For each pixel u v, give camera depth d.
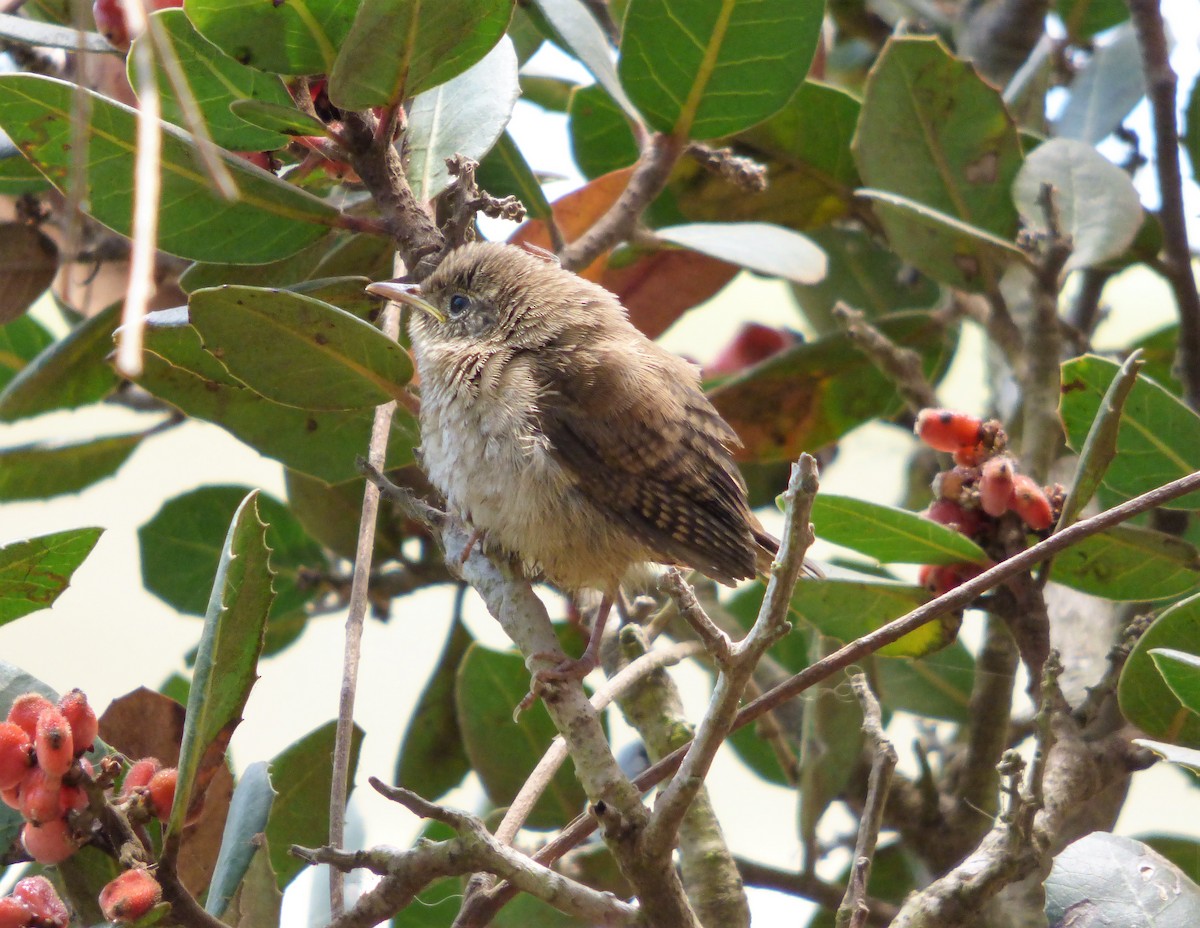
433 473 6.60
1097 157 7.31
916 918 4.54
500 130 6.22
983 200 7.52
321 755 6.02
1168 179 7.11
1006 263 7.62
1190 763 4.32
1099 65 8.34
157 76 5.52
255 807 4.54
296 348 5.38
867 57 10.30
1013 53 9.21
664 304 8.24
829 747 6.39
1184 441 5.93
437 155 6.24
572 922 6.18
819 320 9.35
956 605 4.68
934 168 7.54
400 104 5.44
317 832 5.97
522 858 4.16
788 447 8.20
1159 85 7.07
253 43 5.25
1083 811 6.61
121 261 7.65
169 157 5.35
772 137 8.37
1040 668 5.68
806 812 6.43
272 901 4.93
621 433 6.48
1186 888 4.55
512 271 6.85
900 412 8.69
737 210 8.63
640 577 6.93
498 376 6.57
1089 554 5.86
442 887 6.50
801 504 3.58
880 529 5.70
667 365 6.98
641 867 3.97
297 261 6.82
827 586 5.99
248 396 6.38
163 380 6.29
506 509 6.39
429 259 5.76
